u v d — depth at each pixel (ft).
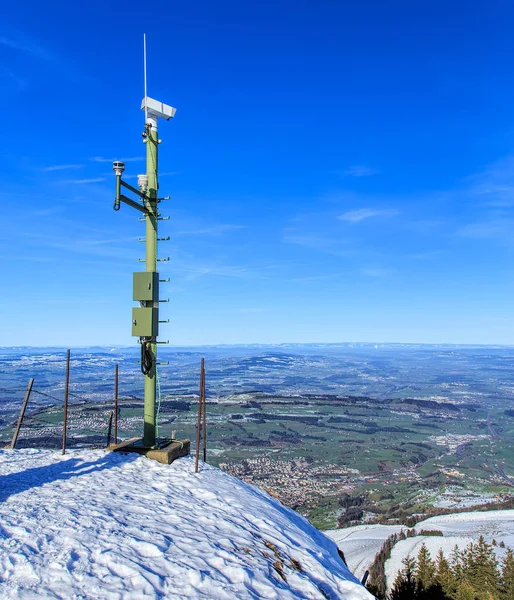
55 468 32.19
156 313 38.19
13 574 16.37
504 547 140.46
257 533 25.18
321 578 22.58
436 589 70.08
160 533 22.08
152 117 38.70
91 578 16.81
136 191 36.63
